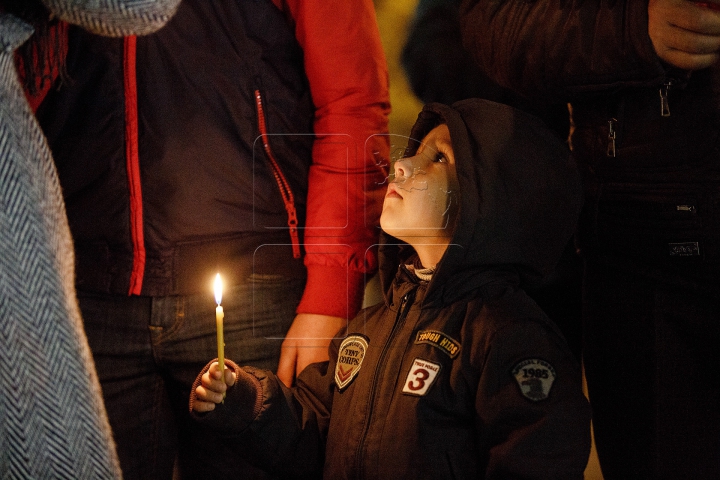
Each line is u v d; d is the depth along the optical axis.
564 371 2.52
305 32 3.00
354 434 2.68
